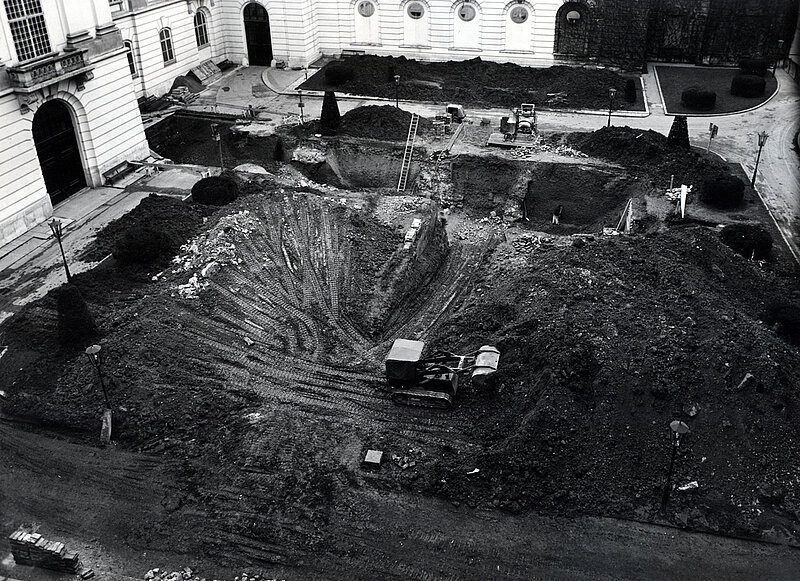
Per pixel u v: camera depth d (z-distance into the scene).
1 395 33.41
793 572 25.48
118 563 26.31
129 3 64.25
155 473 29.69
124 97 53.69
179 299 38.44
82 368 34.03
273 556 26.36
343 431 31.31
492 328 36.59
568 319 33.78
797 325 36.34
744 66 72.81
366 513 27.81
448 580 25.41
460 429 31.39
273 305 38.59
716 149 58.75
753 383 30.28
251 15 77.31
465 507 28.06
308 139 59.12
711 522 27.14
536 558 26.11
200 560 26.33
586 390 30.66
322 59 80.12
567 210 52.19
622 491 28.20
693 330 33.03
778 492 27.77
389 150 57.69
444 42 76.75
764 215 49.38
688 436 29.27
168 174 54.62
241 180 52.38
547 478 28.59
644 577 25.39
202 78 74.69
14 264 43.44
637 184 51.78
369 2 76.69
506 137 58.62
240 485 28.92
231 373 34.31
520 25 74.19
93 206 49.97
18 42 44.28
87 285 40.16
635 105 66.56
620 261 38.72
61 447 31.06
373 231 44.44
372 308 38.62
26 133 45.69
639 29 72.19
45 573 26.08
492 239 48.09
